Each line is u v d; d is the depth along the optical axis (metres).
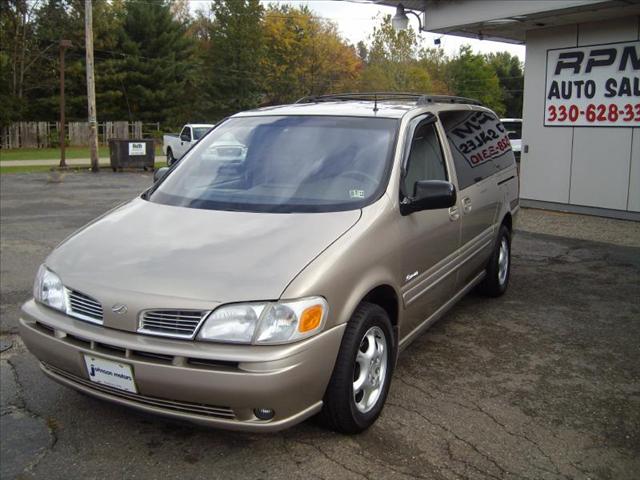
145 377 2.93
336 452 3.31
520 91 77.81
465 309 5.79
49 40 47.47
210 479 3.08
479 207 5.17
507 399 3.94
